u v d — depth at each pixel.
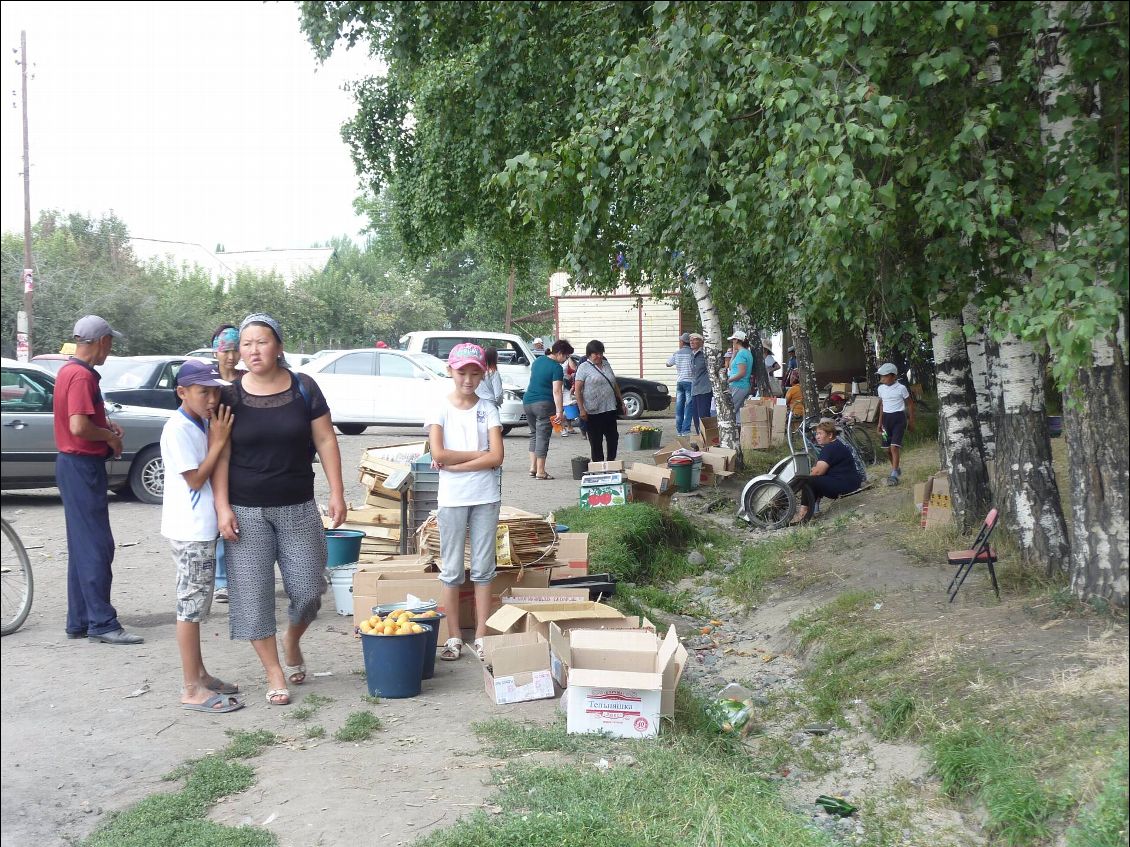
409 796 4.66
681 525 11.95
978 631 6.68
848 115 6.21
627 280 13.21
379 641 6.00
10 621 7.34
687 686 6.86
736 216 7.91
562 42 11.45
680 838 4.28
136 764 5.06
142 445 13.22
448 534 6.87
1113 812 4.23
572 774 4.81
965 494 9.86
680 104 7.26
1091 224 5.75
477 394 6.88
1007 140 6.85
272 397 5.93
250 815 4.49
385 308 66.81
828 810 5.13
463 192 15.50
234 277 59.19
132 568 9.49
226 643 7.16
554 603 6.92
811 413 19.84
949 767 5.10
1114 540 6.39
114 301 40.84
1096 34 6.15
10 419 12.33
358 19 10.48
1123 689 5.24
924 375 28.69
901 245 8.05
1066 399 6.43
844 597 8.27
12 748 5.23
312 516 6.09
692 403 19.72
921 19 6.36
